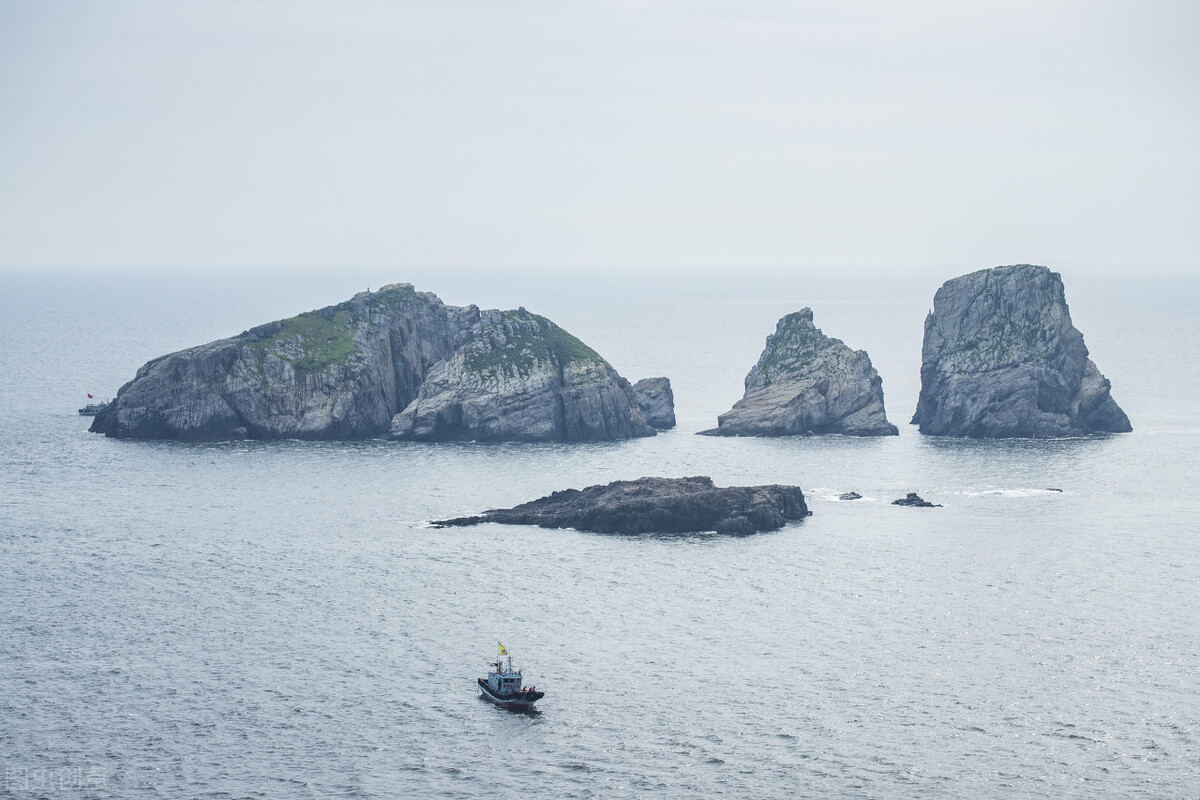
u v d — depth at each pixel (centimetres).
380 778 14900
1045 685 17225
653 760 15312
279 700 16838
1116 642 18662
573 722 16262
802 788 14662
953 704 16688
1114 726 16025
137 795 14512
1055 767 15075
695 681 17450
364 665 17975
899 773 14962
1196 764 15088
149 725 16112
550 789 14675
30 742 15638
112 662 17975
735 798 14462
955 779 14838
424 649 18562
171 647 18550
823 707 16638
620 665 18000
